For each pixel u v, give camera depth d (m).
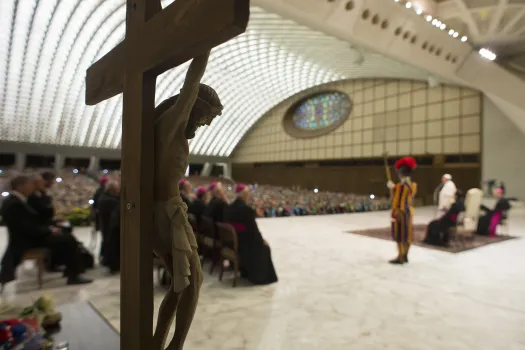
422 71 16.02
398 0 10.05
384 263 5.77
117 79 1.71
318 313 3.69
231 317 3.57
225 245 4.82
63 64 19.48
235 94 26.39
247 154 35.81
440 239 7.24
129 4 1.58
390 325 3.40
